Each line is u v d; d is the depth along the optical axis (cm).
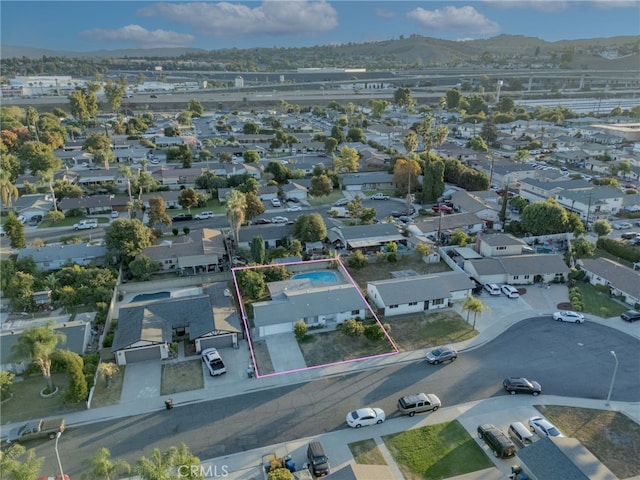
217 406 4372
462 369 4891
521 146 16412
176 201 10438
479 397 4466
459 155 14500
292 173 12450
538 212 8338
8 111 18938
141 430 4084
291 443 3922
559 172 12262
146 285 6725
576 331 5566
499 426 4094
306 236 7812
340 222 9312
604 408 4319
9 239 8638
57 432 3984
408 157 12231
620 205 9731
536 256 7038
